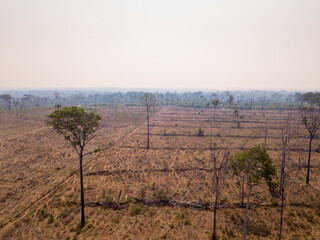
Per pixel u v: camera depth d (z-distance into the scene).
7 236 16.09
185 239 16.20
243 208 20.31
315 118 25.59
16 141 45.72
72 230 17.08
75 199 21.70
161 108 130.88
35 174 28.33
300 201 21.27
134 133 57.78
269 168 16.89
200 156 36.59
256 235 16.50
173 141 48.12
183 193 23.22
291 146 42.28
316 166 30.75
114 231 17.11
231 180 26.08
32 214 19.23
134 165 32.06
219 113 103.81
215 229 17.27
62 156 36.34
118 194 22.91
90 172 29.19
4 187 24.42
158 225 17.97
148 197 22.31
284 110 111.31
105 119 81.12
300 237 16.09
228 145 43.81
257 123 71.94
